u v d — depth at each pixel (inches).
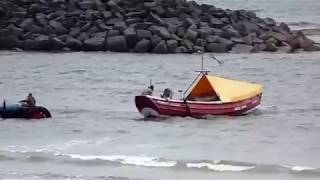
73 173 3344.0
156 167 3444.9
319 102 5551.2
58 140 4126.5
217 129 4443.9
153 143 4020.7
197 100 4864.7
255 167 3427.7
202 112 4761.3
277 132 4347.9
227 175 3312.0
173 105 4739.2
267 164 3484.3
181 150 3826.3
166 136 4232.3
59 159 3607.3
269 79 7012.8
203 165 3472.0
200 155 3695.9
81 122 4714.6
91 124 4643.2
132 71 7652.6
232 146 3932.1
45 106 5413.4
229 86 5002.5
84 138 4188.0
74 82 6855.3
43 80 7012.8
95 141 4092.0
